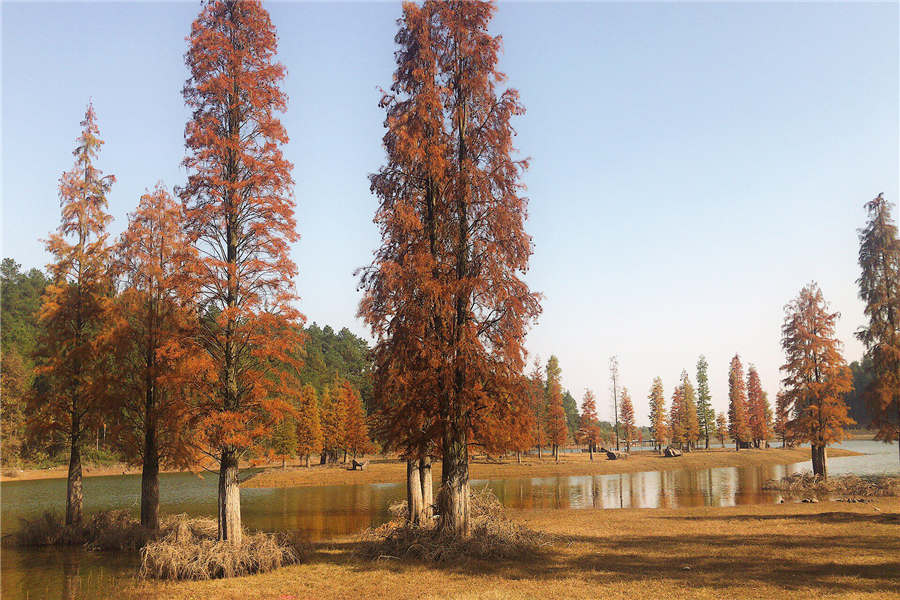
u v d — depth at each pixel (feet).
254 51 68.23
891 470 199.31
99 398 81.05
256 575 56.80
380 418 67.77
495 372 63.98
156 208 84.99
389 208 68.33
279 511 120.37
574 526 85.97
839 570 51.96
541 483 186.80
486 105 69.00
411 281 62.34
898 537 69.46
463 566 57.26
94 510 124.47
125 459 85.61
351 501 140.26
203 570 56.08
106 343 83.82
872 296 113.39
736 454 276.41
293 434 237.66
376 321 66.74
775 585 46.65
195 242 63.21
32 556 71.15
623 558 60.18
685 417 340.59
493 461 260.01
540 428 282.15
